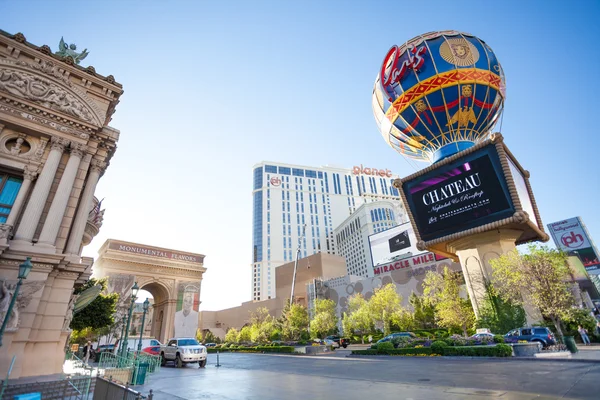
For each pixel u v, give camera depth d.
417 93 38.00
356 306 63.16
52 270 15.92
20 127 17.19
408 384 11.91
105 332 46.41
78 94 19.39
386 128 43.97
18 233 15.28
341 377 15.06
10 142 17.38
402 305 64.44
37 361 14.51
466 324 33.88
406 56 39.38
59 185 17.19
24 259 14.81
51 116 18.09
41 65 18.59
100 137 19.95
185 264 64.75
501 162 31.09
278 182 193.12
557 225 68.25
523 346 19.53
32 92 17.73
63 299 16.12
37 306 14.68
